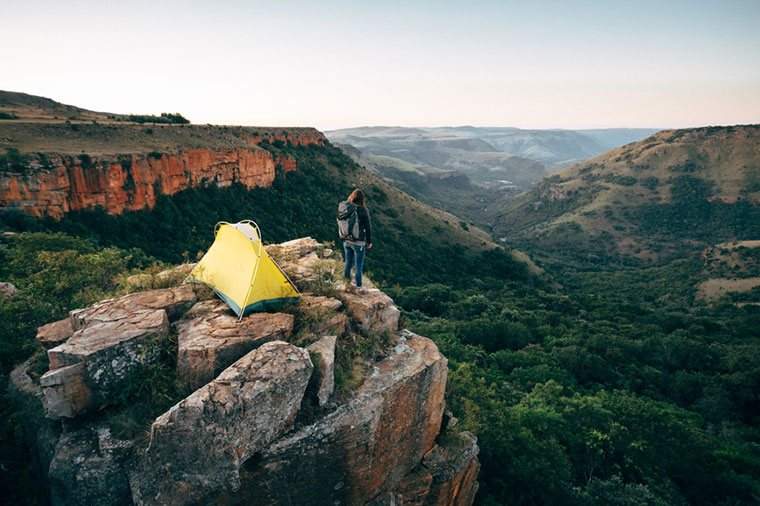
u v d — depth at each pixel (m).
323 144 106.88
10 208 36.88
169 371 6.12
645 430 21.38
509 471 15.03
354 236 8.73
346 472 6.47
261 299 7.27
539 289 83.00
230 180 64.12
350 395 6.61
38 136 43.62
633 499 16.14
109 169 43.91
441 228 98.31
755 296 81.62
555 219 191.12
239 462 5.33
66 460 5.34
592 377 36.53
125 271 11.04
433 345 8.55
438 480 8.12
